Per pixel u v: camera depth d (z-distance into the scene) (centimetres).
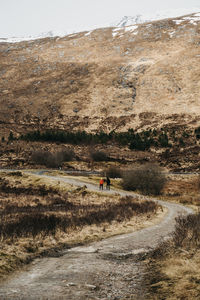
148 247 1104
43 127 12600
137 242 1207
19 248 1009
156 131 11219
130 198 3203
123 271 795
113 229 1482
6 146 9469
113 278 732
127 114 13375
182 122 11675
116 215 1867
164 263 820
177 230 1113
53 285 673
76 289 646
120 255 995
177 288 609
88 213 1952
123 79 16300
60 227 1381
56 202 2969
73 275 760
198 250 874
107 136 11250
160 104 13712
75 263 887
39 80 17875
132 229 1516
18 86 17300
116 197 3328
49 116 13762
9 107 14475
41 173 5597
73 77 17712
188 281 642
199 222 1168
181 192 4262
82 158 8512
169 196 3894
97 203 2933
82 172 6469
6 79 18550
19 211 2144
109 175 5447
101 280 716
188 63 16738
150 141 10212
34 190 3812
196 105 13012
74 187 3934
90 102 14700
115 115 13425
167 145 9806
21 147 9400
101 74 17412
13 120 13188
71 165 7569
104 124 12756
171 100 13838
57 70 19262
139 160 8319
